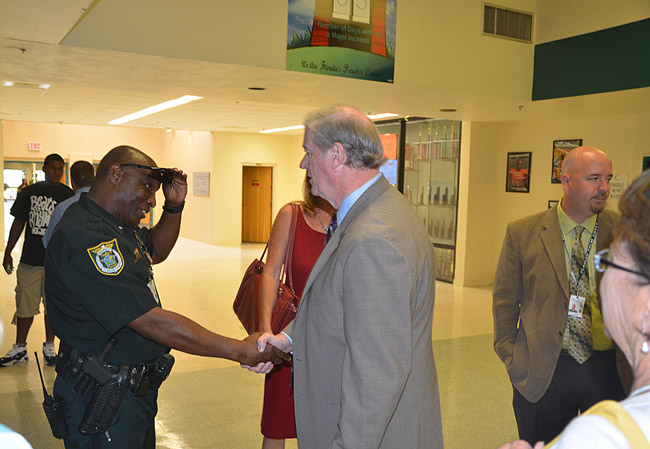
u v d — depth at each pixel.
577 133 7.99
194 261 11.45
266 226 15.34
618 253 0.80
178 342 1.82
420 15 6.02
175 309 6.99
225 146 14.42
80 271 1.74
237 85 6.25
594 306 2.17
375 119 10.84
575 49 6.27
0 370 4.50
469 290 8.88
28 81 6.21
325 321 1.52
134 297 1.77
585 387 2.17
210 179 14.48
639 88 5.67
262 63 5.21
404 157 10.59
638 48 5.66
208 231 14.72
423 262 1.54
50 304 1.85
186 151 15.75
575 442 0.66
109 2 4.56
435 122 9.77
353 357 1.38
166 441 3.33
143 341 1.90
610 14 5.90
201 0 4.89
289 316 2.41
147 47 4.73
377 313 1.37
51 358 4.61
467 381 4.52
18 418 3.57
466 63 6.33
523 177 8.80
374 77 5.82
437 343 5.68
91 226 1.80
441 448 1.64
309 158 1.65
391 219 1.49
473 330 6.25
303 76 5.62
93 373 1.78
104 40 4.57
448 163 9.52
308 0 5.39
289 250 2.54
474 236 9.20
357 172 1.59
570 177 2.22
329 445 1.42
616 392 2.17
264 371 2.17
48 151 15.09
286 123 11.73
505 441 3.42
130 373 1.84
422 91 6.36
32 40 4.31
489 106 7.30
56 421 1.81
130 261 1.84
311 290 1.61
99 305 1.74
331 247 1.58
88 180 4.13
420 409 1.55
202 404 3.93
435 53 6.14
